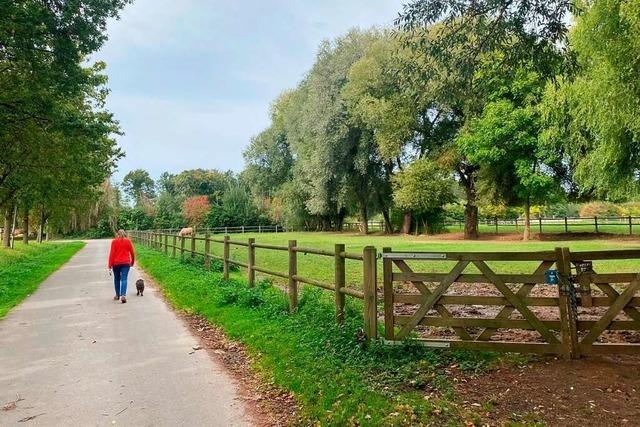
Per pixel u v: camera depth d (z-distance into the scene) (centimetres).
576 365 511
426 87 815
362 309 718
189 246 2458
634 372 487
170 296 1147
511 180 3278
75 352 650
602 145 1886
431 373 498
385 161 4153
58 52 1395
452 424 385
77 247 4128
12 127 1700
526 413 401
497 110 2872
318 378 497
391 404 425
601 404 414
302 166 4800
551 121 2395
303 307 787
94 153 2558
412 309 848
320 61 4319
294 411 448
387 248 579
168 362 603
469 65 649
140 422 421
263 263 1722
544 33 595
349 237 4144
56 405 460
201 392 496
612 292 525
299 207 5809
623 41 1333
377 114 3438
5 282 1377
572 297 527
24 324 841
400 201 3681
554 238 3225
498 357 543
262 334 688
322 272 1398
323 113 4200
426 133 3866
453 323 561
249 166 6241
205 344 694
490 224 5300
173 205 9244
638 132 1712
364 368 516
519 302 542
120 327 812
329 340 607
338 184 4544
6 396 485
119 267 1098
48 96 1520
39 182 2436
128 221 8506
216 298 976
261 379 536
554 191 3042
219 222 7869
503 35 602
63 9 1331
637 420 384
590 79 1705
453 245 2611
